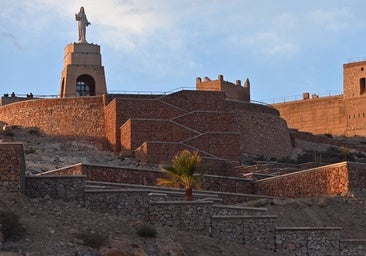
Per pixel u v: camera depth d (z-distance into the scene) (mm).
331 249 50844
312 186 62094
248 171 73812
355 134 122875
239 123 88500
